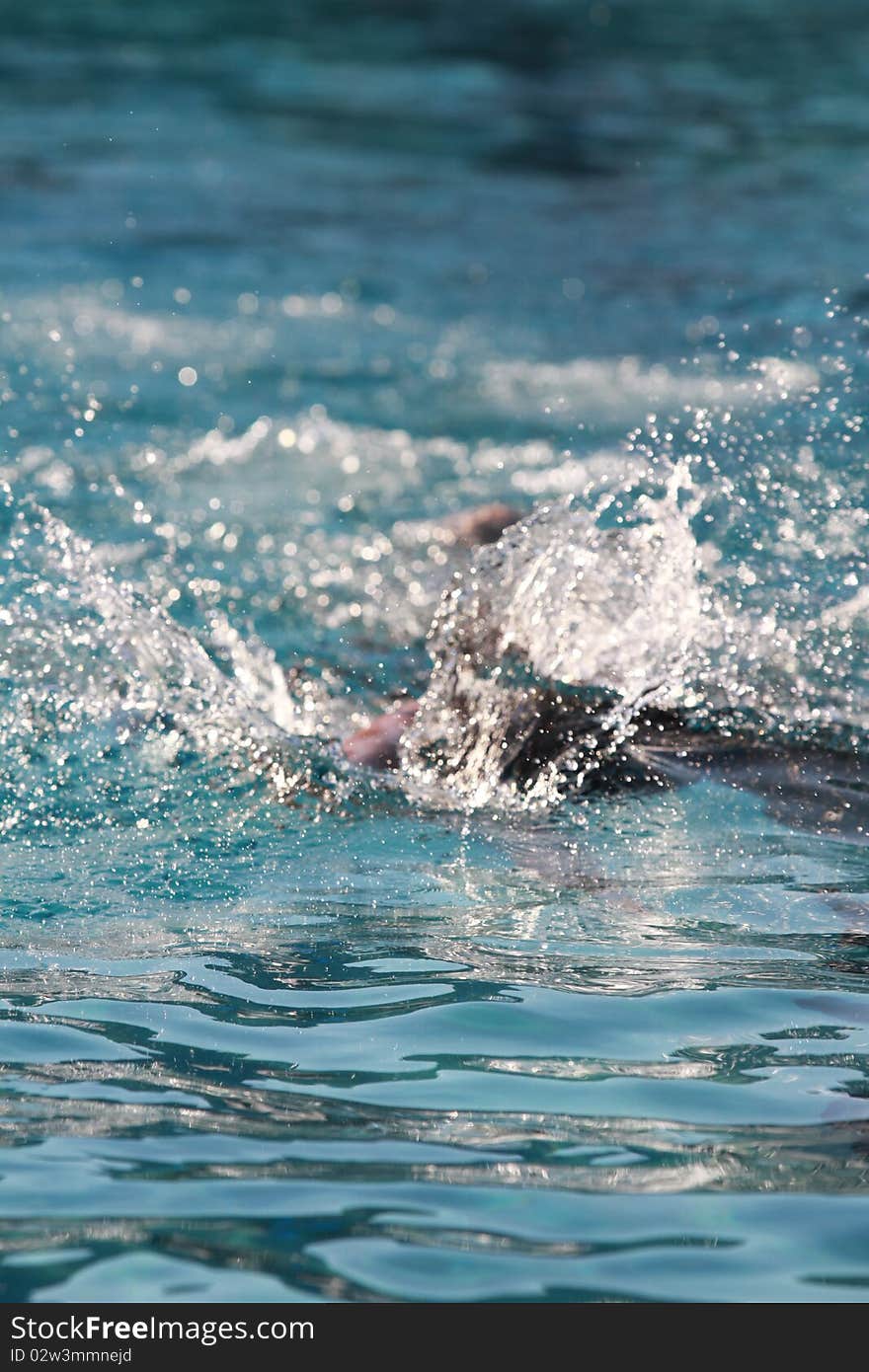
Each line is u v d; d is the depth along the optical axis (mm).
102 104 67500
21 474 30953
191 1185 10148
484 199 56250
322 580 25922
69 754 18766
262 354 41125
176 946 14203
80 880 15711
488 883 15844
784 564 22531
